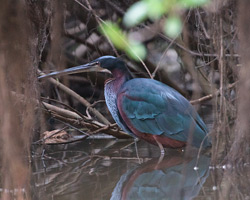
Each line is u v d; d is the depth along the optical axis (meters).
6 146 7.89
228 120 10.40
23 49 7.92
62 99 15.98
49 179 10.47
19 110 8.11
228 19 9.39
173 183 9.95
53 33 9.59
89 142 13.79
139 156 12.16
